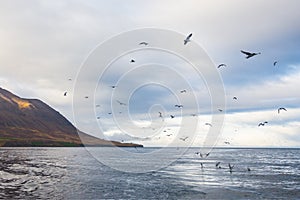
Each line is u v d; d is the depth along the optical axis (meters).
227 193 40.91
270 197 38.66
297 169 77.56
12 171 65.50
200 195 39.62
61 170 70.19
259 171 71.00
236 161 108.56
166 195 39.34
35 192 40.50
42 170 69.44
